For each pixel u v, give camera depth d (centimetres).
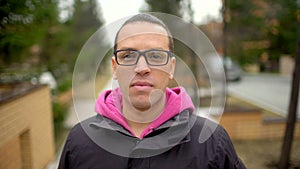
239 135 467
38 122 371
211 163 109
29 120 332
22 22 319
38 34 395
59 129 585
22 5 292
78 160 114
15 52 367
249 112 465
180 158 107
